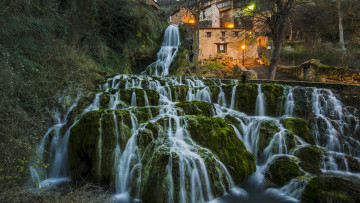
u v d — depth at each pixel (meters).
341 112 8.09
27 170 4.64
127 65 17.75
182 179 4.39
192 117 5.96
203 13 34.91
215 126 5.77
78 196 4.12
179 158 4.55
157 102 8.09
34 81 6.84
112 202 4.30
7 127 4.64
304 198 4.34
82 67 9.75
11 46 7.18
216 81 12.28
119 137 5.42
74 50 10.41
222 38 24.56
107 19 17.02
